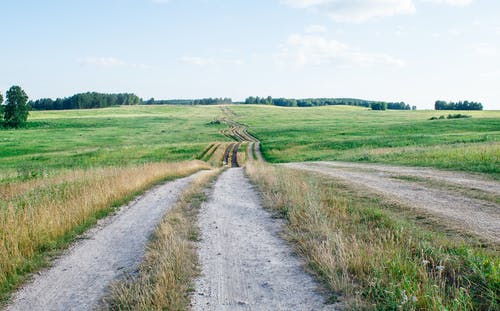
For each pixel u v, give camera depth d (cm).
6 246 713
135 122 11650
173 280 549
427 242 629
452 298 448
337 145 4881
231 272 605
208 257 684
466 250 573
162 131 9238
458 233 721
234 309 475
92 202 1115
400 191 1218
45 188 1334
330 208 953
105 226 966
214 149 5662
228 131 9050
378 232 713
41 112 15712
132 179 1617
